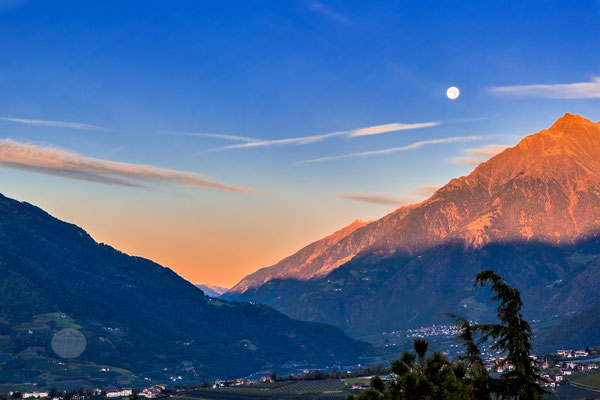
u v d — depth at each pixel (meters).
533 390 53.66
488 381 54.69
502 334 55.50
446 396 54.62
